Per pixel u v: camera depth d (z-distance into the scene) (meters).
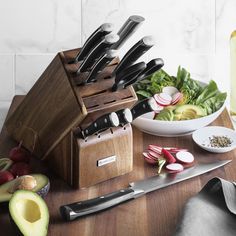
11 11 1.60
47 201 1.09
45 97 1.15
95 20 1.61
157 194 1.11
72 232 0.99
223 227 0.97
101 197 1.07
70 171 1.13
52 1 1.59
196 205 1.01
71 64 1.08
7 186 1.07
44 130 1.16
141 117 1.31
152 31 1.63
